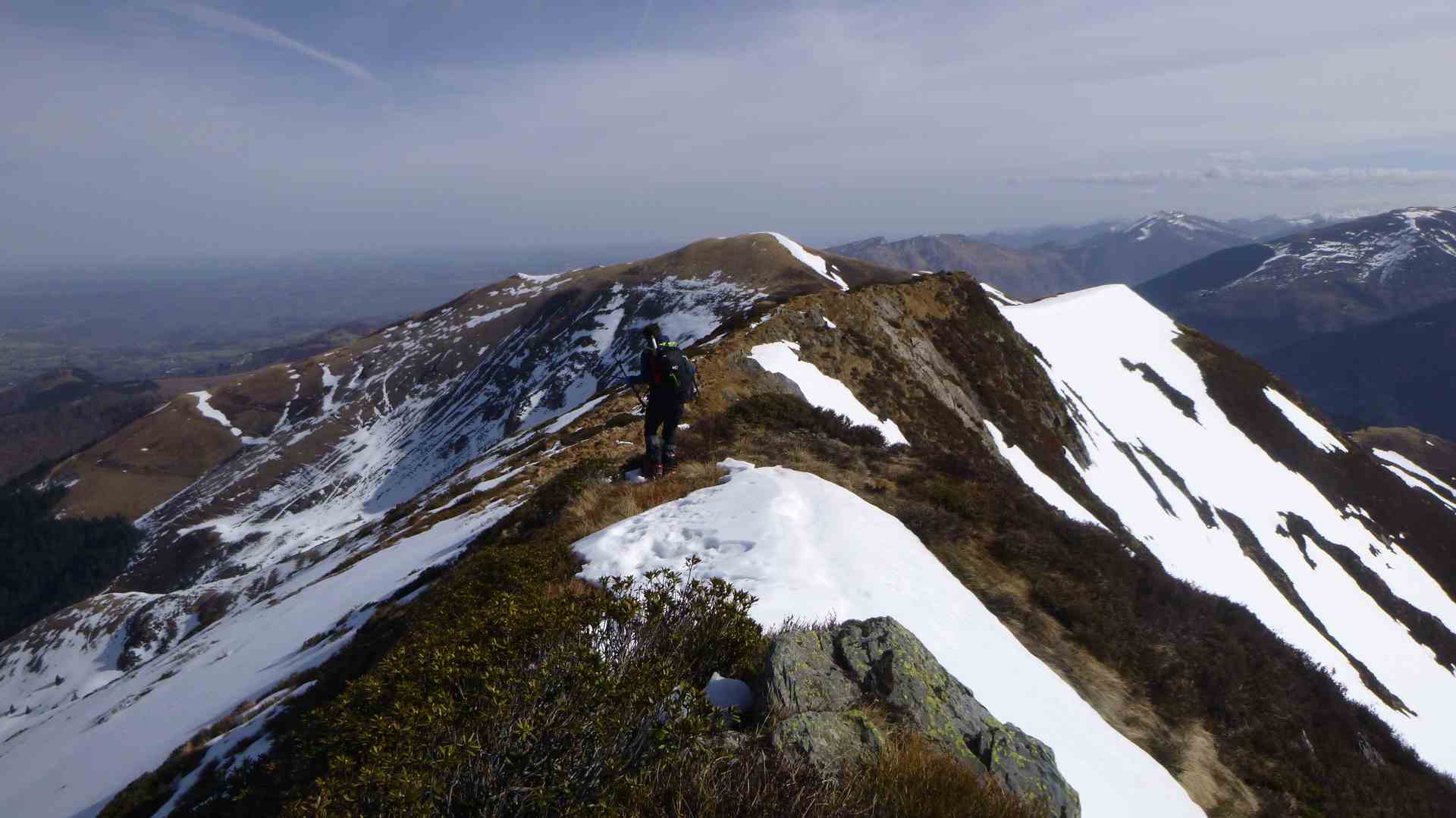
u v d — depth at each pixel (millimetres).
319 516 129000
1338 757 11070
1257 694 11461
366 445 151000
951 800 4281
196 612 84812
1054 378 54531
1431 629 48125
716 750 4238
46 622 93562
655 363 13523
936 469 16375
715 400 26422
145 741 19031
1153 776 7910
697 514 10500
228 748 12656
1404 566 55875
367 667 11258
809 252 174875
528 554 9492
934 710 5340
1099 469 46781
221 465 153500
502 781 3793
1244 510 54375
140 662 80062
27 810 18297
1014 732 5543
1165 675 10883
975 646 8211
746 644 5641
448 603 8289
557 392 137875
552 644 4664
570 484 14625
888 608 8055
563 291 179875
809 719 4660
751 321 36156
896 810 4113
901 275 183000
